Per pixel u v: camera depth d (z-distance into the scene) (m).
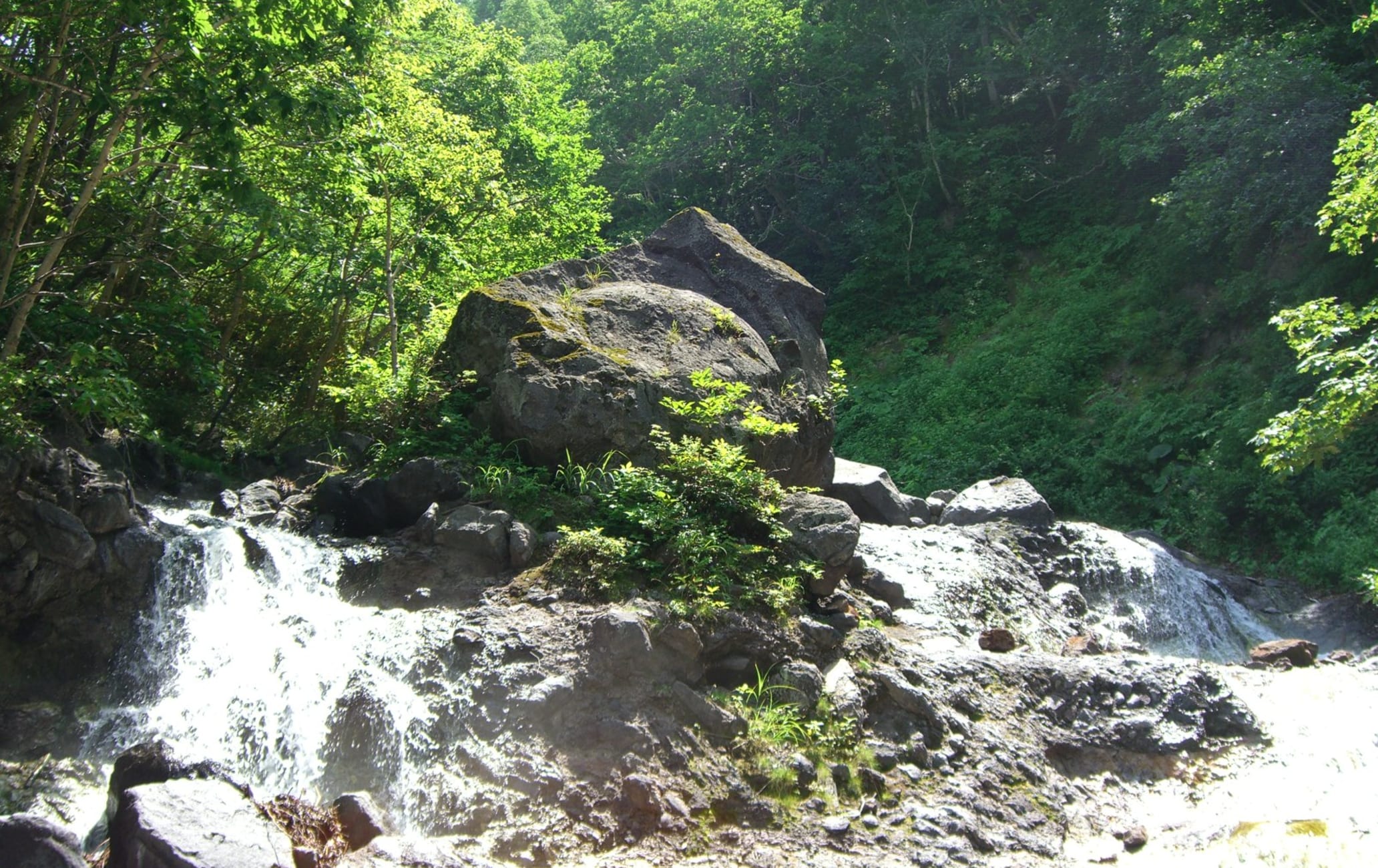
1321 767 8.93
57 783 7.30
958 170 38.16
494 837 6.92
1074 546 14.48
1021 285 33.44
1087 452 24.09
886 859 7.09
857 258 37.25
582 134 36.47
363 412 11.94
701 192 41.81
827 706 8.48
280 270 17.39
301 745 7.73
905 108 40.38
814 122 39.97
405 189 16.66
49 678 8.13
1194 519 19.64
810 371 13.72
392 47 17.39
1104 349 27.05
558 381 10.74
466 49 27.59
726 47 41.16
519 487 10.07
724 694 8.30
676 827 7.13
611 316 11.91
